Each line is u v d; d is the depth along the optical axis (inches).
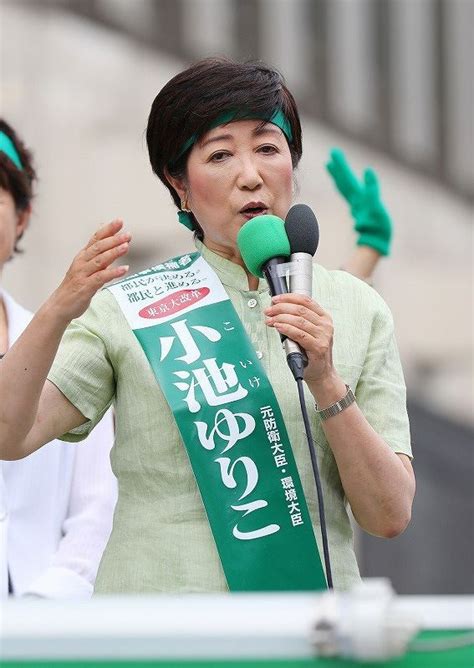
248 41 733.3
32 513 348.8
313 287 283.6
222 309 277.4
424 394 724.0
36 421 270.2
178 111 279.7
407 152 759.7
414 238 749.3
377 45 757.9
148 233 666.2
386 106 756.6
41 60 676.7
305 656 176.6
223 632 177.8
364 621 174.9
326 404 261.0
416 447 658.8
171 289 281.9
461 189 765.9
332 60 748.0
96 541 348.8
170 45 706.8
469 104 769.6
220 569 261.7
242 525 261.3
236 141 277.3
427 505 652.7
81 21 685.9
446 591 643.5
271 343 275.9
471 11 770.2
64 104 676.7
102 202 666.8
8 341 365.1
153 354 272.2
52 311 255.3
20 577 343.9
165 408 269.3
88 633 179.3
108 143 674.2
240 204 274.8
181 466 267.3
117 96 684.7
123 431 273.9
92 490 356.2
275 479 263.3
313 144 730.2
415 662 182.9
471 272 749.3
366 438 262.5
